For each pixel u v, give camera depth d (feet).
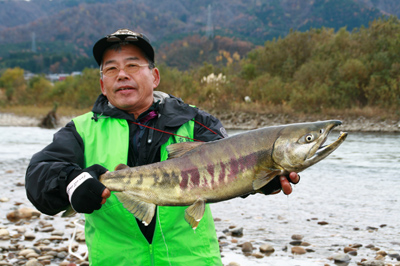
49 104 132.77
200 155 8.11
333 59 93.71
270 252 16.98
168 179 8.04
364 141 51.60
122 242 8.86
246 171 7.86
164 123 9.32
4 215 23.39
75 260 16.88
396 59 81.51
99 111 9.40
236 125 78.89
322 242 18.08
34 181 8.18
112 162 8.92
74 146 8.98
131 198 8.09
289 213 22.89
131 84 9.29
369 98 77.41
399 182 29.63
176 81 106.01
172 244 8.82
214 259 9.00
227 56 590.96
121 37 9.21
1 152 47.57
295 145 7.70
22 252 17.13
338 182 30.22
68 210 8.24
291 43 111.24
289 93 88.12
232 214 23.06
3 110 119.34
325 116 75.87
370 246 17.29
